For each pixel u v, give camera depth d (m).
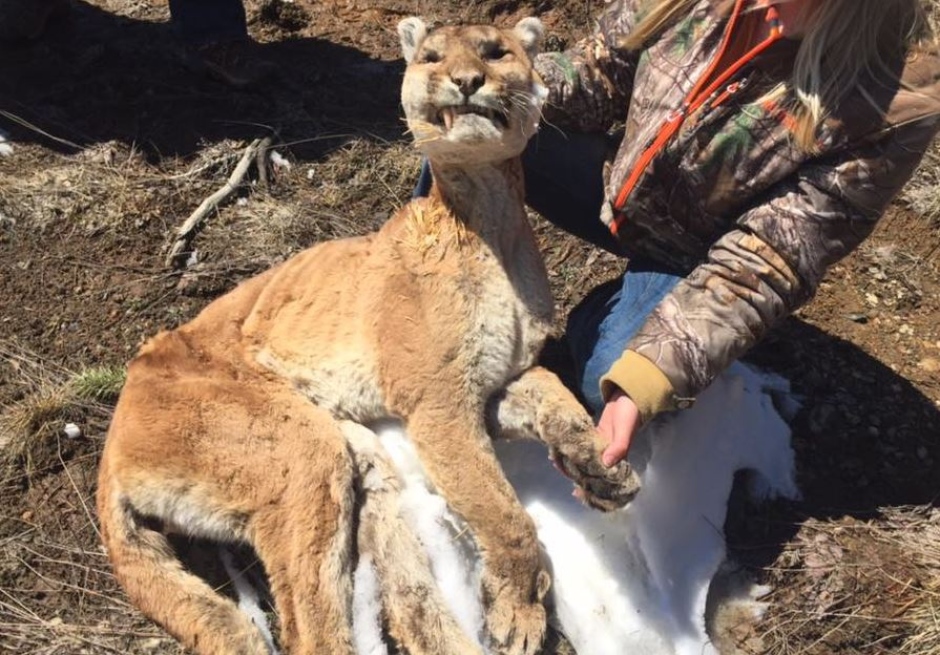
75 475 1.46
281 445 1.24
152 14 2.32
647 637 1.28
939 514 1.42
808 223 1.21
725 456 1.43
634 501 1.35
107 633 1.30
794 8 1.17
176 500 1.24
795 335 1.66
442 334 1.25
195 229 1.80
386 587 1.25
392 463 1.30
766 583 1.36
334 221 1.84
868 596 1.33
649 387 1.19
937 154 1.97
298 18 2.33
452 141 1.18
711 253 1.25
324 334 1.33
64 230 1.79
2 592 1.34
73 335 1.64
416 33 1.30
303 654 1.19
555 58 1.46
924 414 1.56
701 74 1.27
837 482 1.47
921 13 1.22
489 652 1.25
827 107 1.18
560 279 1.76
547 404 1.27
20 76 2.09
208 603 1.21
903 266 1.79
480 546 1.25
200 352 1.33
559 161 1.51
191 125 2.00
